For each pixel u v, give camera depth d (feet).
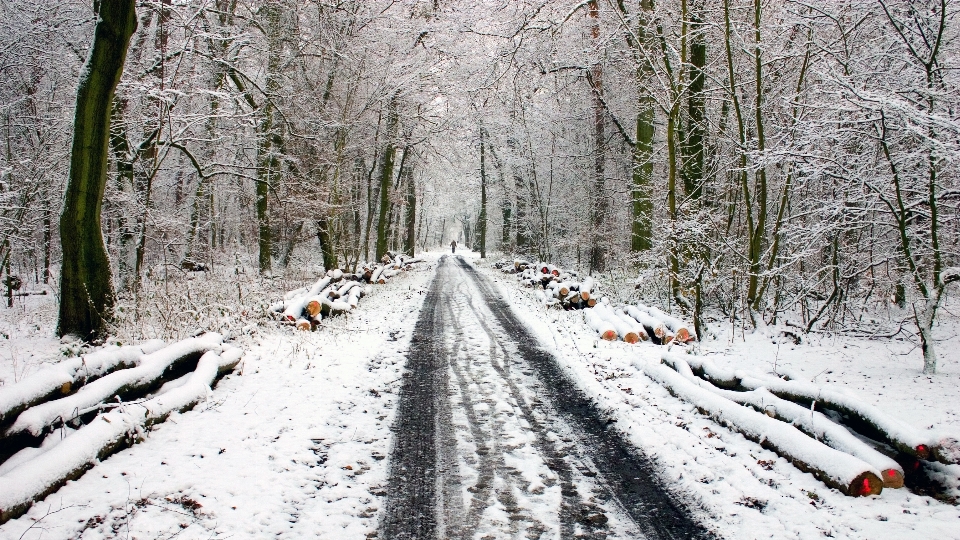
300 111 60.44
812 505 13.92
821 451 15.25
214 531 12.26
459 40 65.92
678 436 18.51
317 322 36.40
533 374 26.43
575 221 85.92
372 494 14.51
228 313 33.24
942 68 26.27
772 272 33.42
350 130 67.10
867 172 29.09
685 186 44.78
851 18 32.37
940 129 23.65
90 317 27.43
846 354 29.40
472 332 36.70
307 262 79.05
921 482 14.99
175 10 41.29
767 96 39.63
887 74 27.84
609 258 72.64
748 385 20.84
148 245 57.00
